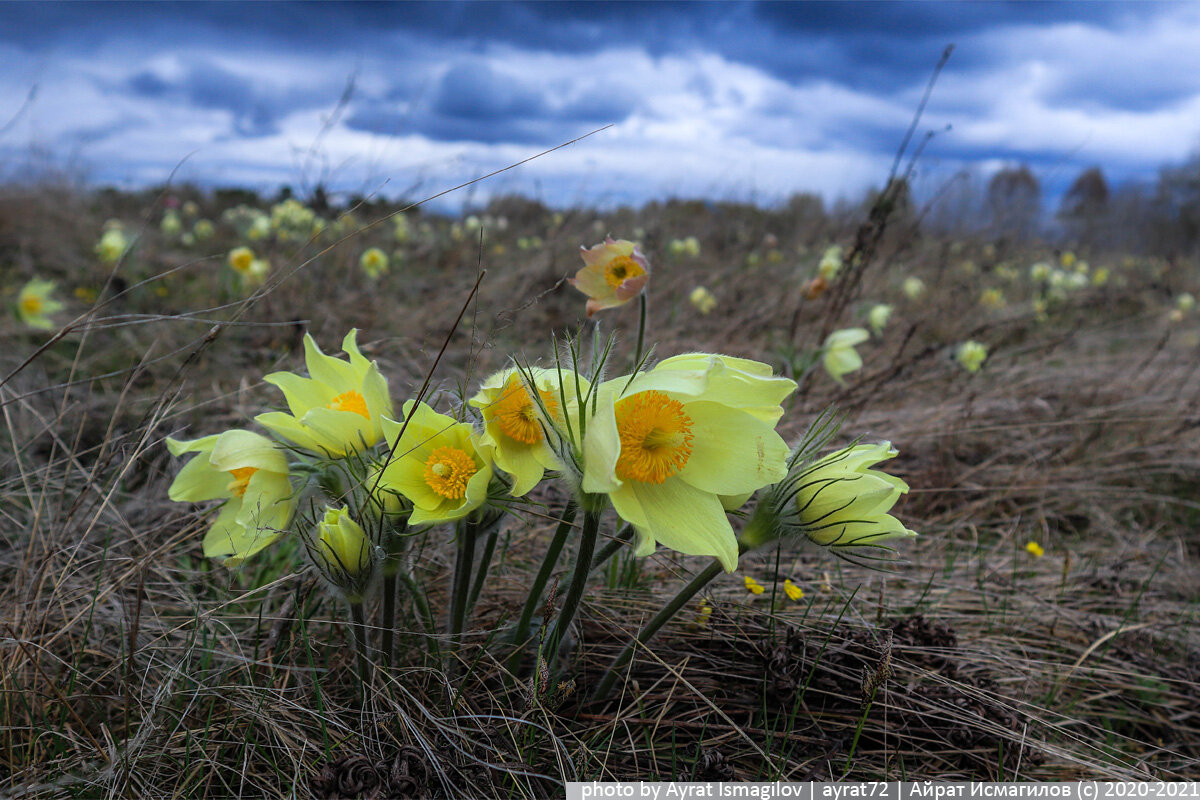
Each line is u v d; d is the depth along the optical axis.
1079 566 0.55
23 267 1.12
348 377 0.31
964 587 0.50
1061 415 0.76
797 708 0.34
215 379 0.68
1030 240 1.97
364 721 0.30
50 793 0.28
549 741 0.30
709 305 1.02
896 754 0.34
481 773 0.28
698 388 0.22
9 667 0.31
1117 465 0.70
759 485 0.25
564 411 0.24
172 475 0.51
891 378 0.72
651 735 0.33
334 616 0.35
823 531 0.27
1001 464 0.69
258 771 0.30
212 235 1.65
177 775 0.29
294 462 0.30
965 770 0.34
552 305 0.98
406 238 1.43
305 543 0.28
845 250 1.01
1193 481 0.70
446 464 0.26
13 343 0.75
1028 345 1.01
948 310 1.12
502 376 0.25
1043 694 0.41
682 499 0.25
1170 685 0.42
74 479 0.48
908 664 0.37
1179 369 0.97
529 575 0.42
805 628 0.40
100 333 0.77
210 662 0.34
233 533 0.31
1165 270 1.82
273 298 0.81
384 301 0.95
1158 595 0.53
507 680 0.32
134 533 0.41
